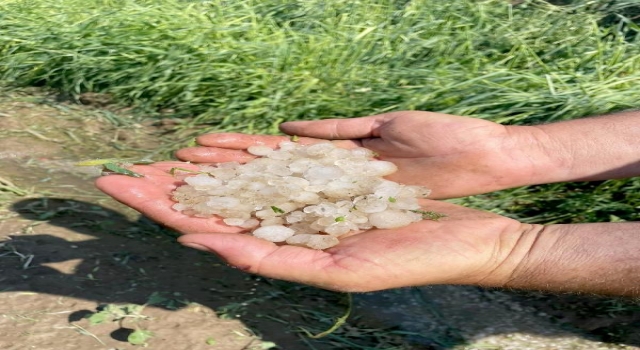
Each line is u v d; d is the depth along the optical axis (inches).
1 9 178.2
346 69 142.2
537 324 91.4
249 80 140.6
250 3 172.7
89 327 84.3
